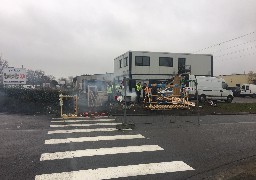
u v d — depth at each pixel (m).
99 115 15.72
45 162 6.50
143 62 30.55
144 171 5.97
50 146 8.04
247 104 22.84
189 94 25.77
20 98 21.22
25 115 15.54
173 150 7.77
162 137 9.58
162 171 6.00
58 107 18.33
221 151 7.78
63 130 10.71
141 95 21.80
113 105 19.80
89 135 9.74
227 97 26.94
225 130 11.33
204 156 7.23
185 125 12.52
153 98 19.11
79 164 6.39
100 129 11.02
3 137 9.27
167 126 12.12
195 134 10.28
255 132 10.91
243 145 8.57
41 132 10.25
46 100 19.34
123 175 5.71
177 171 6.02
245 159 7.02
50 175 5.62
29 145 8.13
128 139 9.14
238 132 10.88
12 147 7.88
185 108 18.97
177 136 9.82
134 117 15.20
